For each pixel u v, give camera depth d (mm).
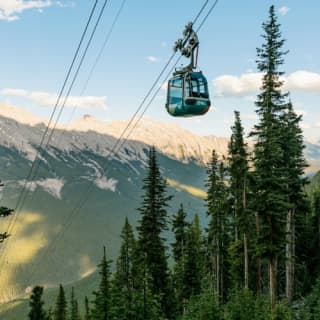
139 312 37969
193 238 50438
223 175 46312
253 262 42688
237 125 39594
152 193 42125
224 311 34625
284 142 38906
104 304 38250
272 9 34844
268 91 34156
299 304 36906
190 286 47625
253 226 39750
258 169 31984
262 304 32156
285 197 34875
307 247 50750
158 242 42094
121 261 46531
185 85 17000
